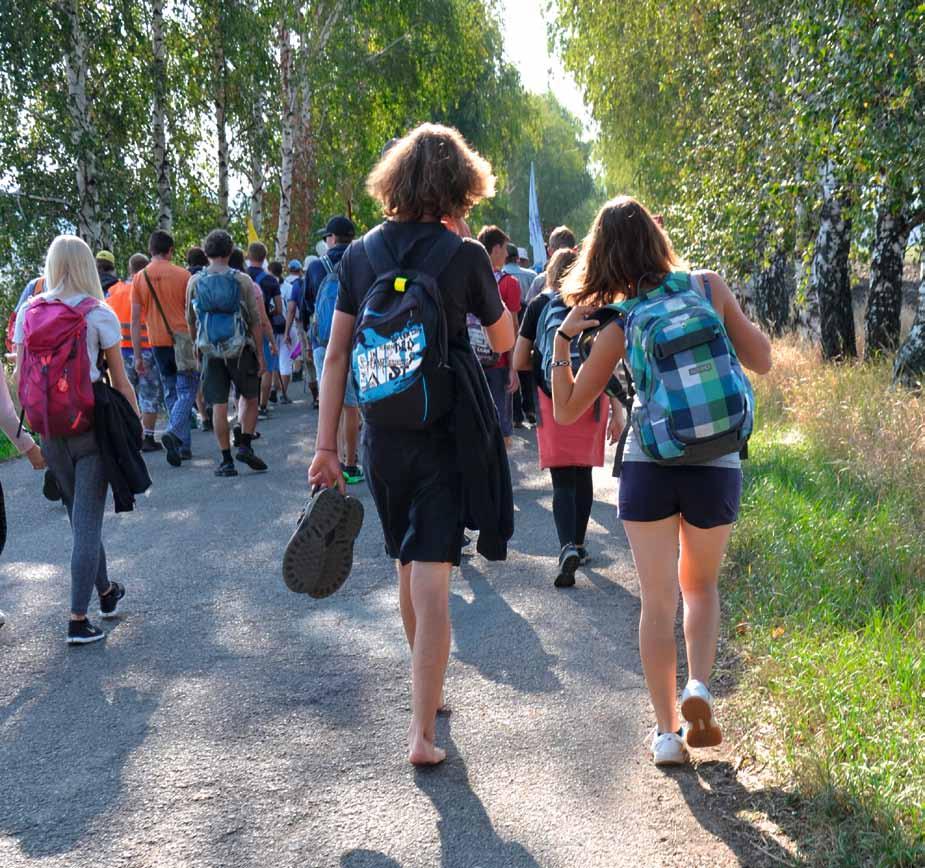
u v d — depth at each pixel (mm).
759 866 2947
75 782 3633
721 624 4902
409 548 3535
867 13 8727
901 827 2951
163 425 13250
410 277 3430
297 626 5312
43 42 18453
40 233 20422
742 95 13000
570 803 3357
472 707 4172
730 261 12523
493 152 34750
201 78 22703
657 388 3312
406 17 27156
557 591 5805
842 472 7117
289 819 3320
